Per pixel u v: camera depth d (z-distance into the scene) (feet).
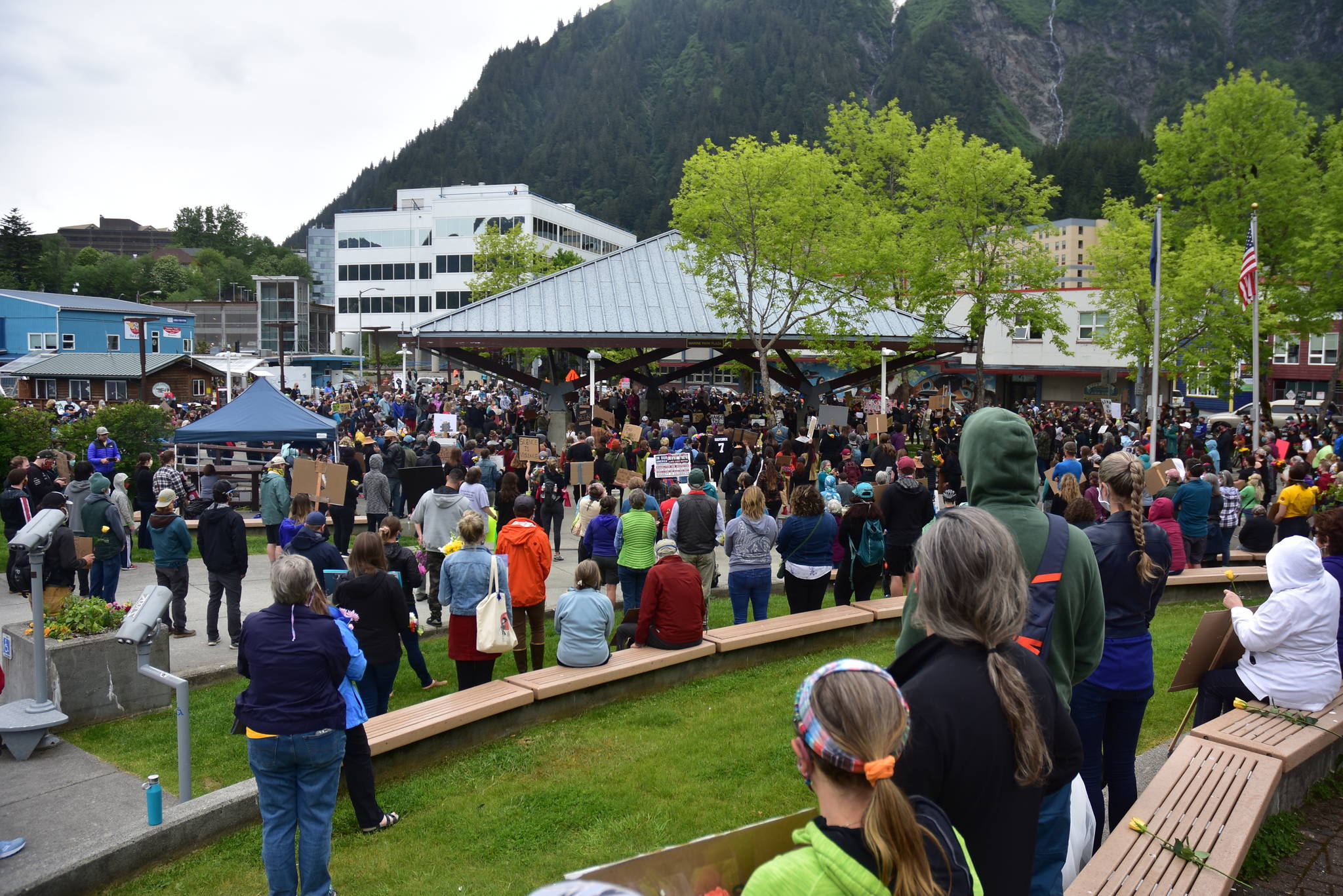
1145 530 15.14
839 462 81.61
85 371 168.86
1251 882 15.57
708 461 73.05
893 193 153.07
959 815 7.41
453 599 26.68
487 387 211.41
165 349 244.42
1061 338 198.80
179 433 64.18
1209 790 15.58
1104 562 14.88
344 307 385.29
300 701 15.67
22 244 453.58
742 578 33.12
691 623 28.99
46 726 24.70
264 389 68.80
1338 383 184.24
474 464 61.67
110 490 47.16
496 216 357.61
